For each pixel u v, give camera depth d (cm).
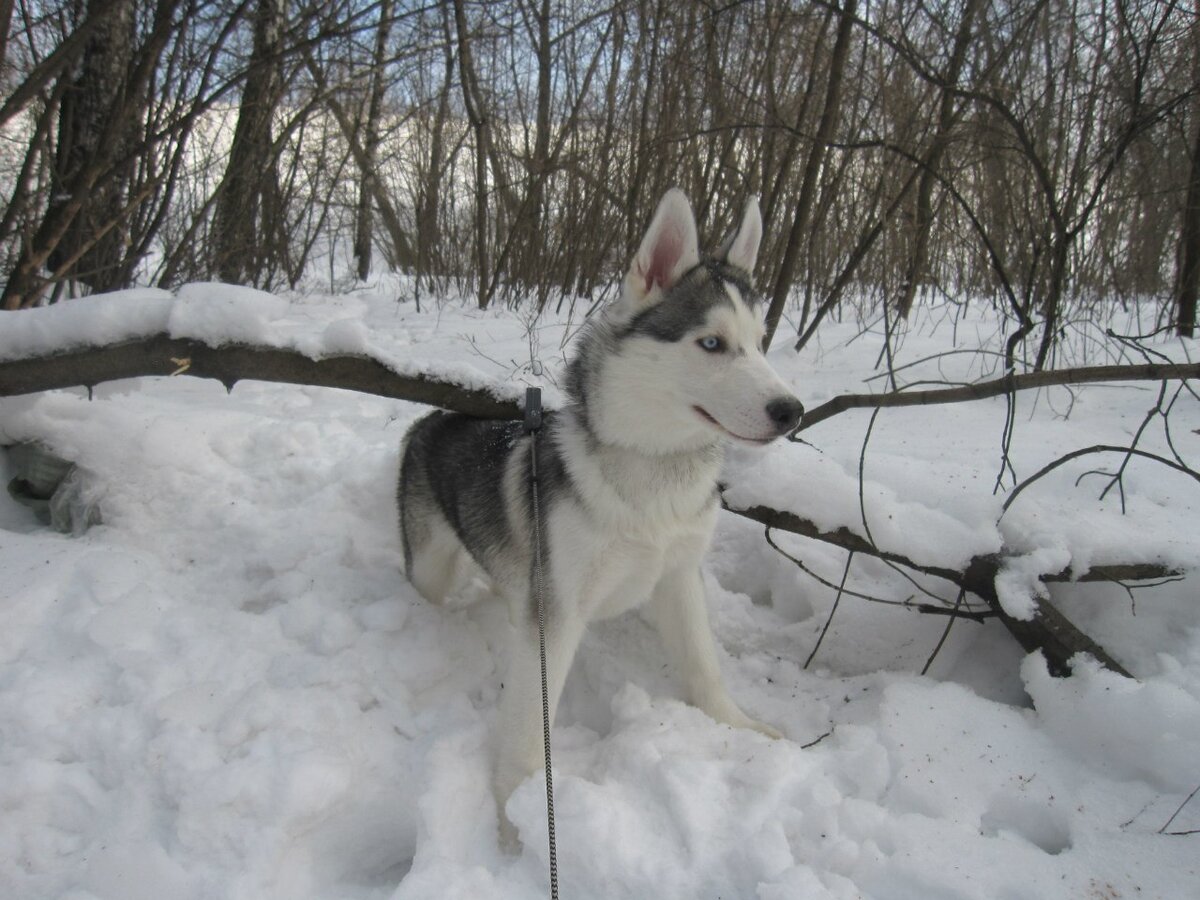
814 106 249
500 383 117
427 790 83
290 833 78
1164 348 222
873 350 236
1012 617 98
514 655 92
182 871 74
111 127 161
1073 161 221
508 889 74
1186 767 78
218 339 110
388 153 422
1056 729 88
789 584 122
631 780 84
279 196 346
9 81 176
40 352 112
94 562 108
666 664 110
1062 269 172
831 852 75
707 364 85
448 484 109
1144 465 131
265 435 154
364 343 114
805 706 102
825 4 176
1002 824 81
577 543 90
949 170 202
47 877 73
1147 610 101
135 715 87
